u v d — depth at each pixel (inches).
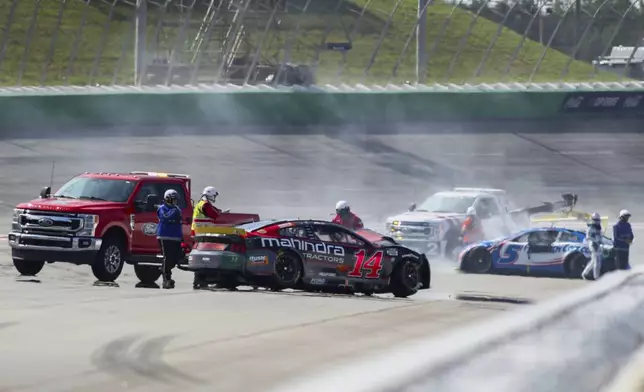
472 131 6535.4
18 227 2269.9
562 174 6122.1
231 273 2004.2
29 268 2365.9
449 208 3489.2
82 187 2395.4
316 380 889.5
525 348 997.2
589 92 6648.6
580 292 1697.8
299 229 2080.5
